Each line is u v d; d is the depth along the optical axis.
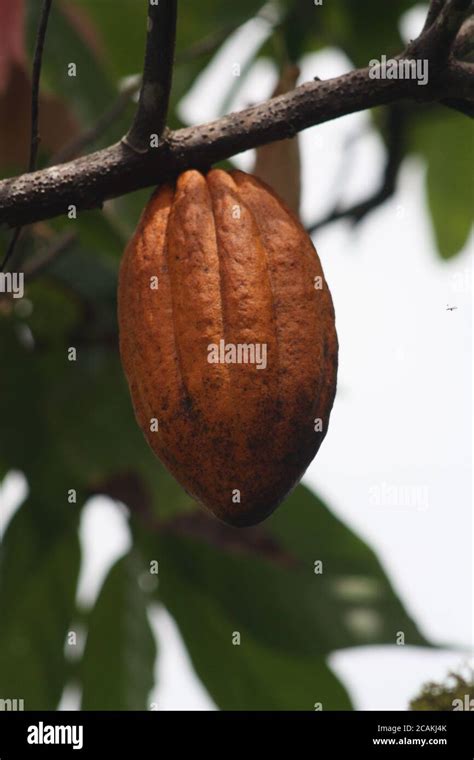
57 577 3.73
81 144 3.12
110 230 3.40
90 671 3.68
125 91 3.12
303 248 2.01
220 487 1.94
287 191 2.72
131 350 2.02
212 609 3.68
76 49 3.53
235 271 1.96
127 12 4.40
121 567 3.71
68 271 3.79
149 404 1.98
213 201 2.03
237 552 3.65
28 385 3.75
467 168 4.77
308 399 1.95
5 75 3.29
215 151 2.06
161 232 2.03
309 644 3.55
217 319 1.95
